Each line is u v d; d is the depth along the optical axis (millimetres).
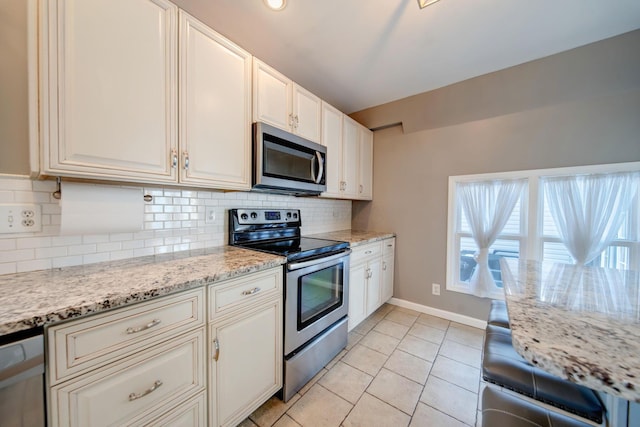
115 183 1242
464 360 1898
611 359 445
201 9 1520
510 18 1569
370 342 2150
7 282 923
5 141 980
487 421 804
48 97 888
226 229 1853
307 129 2059
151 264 1242
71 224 1096
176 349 993
